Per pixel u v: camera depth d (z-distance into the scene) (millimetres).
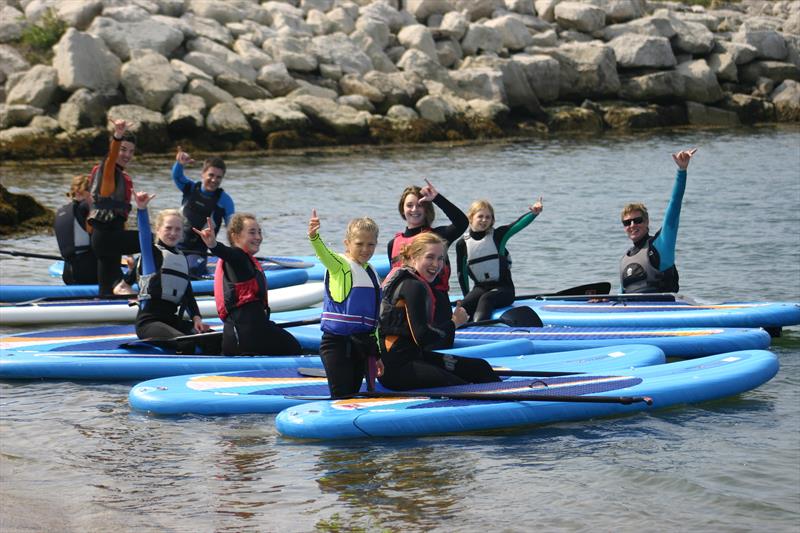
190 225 31891
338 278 18281
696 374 20062
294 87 76750
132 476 15922
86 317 27938
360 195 52031
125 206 28875
